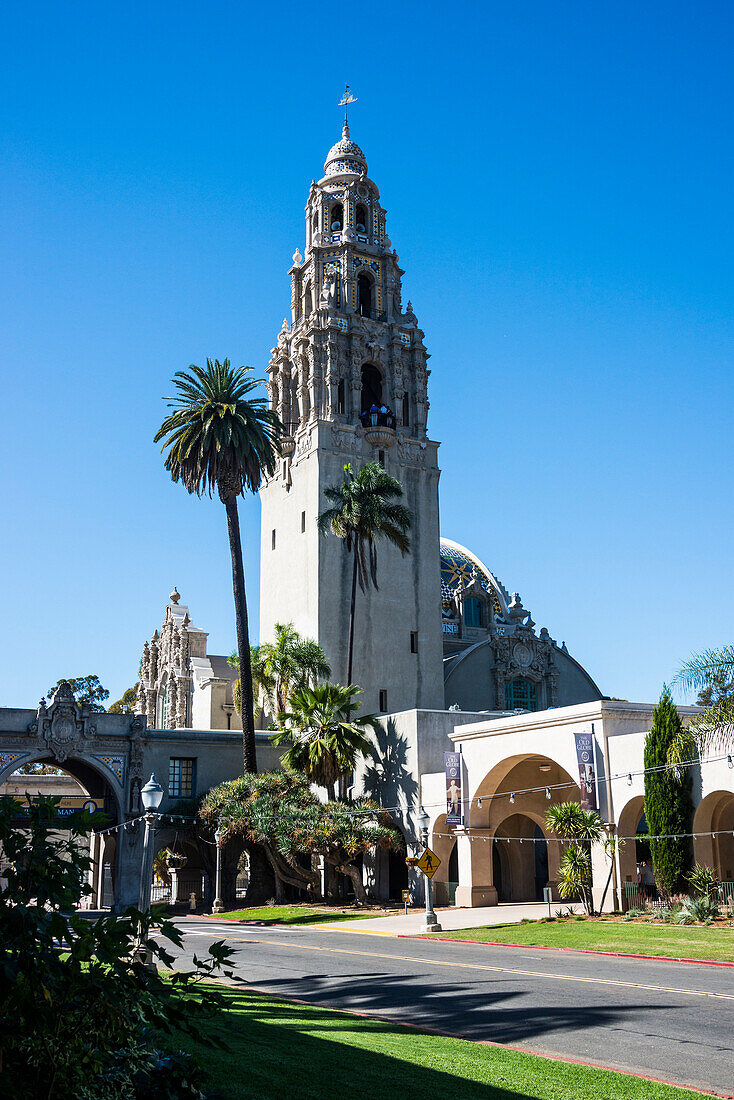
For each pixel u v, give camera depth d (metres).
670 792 41.22
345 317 78.38
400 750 60.19
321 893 61.78
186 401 64.50
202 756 66.19
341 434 75.12
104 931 9.59
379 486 67.19
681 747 41.09
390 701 72.50
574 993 23.42
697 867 40.31
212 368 64.25
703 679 41.09
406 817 58.69
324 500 73.12
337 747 58.53
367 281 82.94
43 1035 9.16
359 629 72.50
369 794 63.06
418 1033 18.52
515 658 79.69
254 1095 12.60
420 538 77.19
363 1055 15.68
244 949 35.53
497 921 44.38
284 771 60.34
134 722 63.28
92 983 9.39
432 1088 13.64
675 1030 18.70
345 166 83.75
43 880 9.65
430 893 42.69
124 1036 9.72
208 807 59.69
